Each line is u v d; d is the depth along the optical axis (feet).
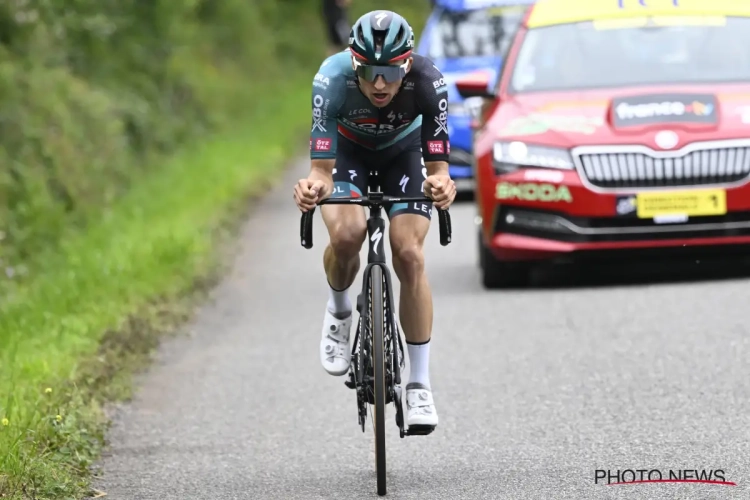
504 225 106.11
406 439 69.92
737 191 102.12
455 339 91.81
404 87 63.57
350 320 68.28
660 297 100.17
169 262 123.03
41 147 139.03
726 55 112.16
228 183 181.06
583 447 65.87
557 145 104.32
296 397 80.07
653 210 102.22
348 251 64.39
